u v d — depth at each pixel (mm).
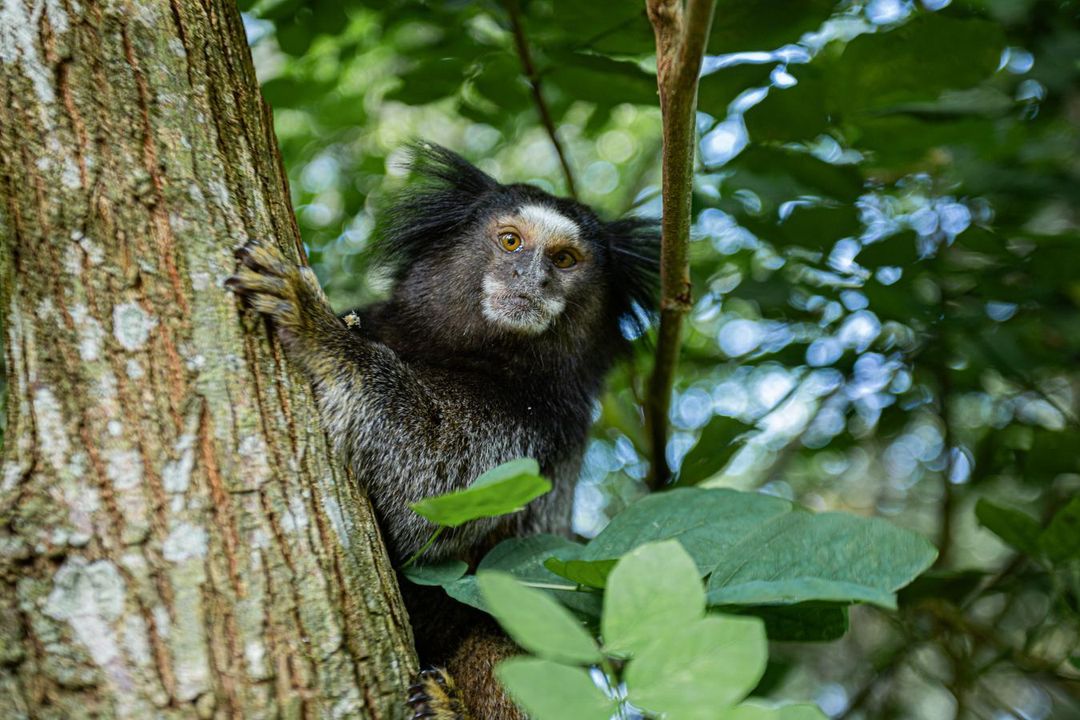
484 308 5520
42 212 3141
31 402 3055
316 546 3156
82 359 3059
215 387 3158
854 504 10258
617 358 6246
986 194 5910
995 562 9672
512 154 10328
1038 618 7094
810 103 5336
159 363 3107
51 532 2898
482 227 5766
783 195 5633
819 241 5812
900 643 7188
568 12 5340
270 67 7910
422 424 4691
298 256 3898
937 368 6539
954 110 5461
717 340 8750
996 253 5734
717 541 3619
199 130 3426
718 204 5914
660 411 5684
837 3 5281
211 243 3338
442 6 5461
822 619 3590
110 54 3279
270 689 2883
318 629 3033
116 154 3217
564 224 5766
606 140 10922
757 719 2283
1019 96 6137
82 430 3002
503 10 5512
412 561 3801
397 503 4500
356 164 8148
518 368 5555
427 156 6160
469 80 5961
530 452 5332
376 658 3150
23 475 2969
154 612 2854
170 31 3434
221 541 2984
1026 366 5957
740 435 6230
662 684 2246
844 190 5688
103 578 2865
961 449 7270
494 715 4648
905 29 5113
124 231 3174
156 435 3029
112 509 2932
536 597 2367
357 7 5840
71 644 2803
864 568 3148
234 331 3301
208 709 2793
